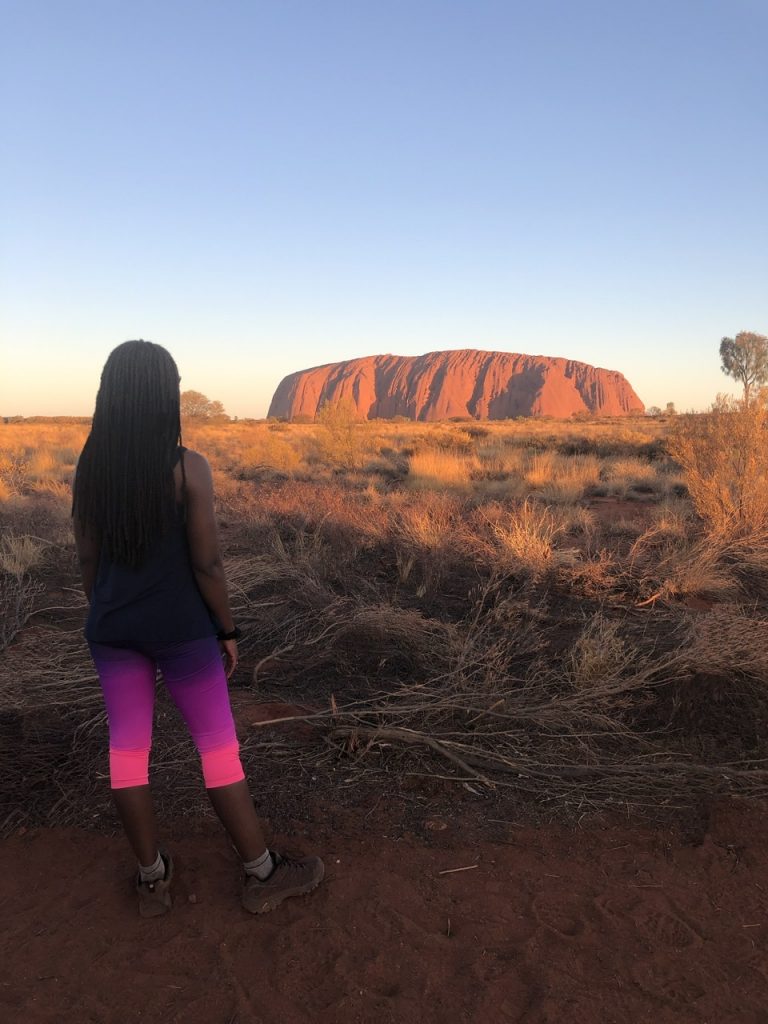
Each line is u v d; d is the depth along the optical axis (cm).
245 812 230
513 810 295
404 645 452
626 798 305
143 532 205
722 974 214
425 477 1557
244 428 5094
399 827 282
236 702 382
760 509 826
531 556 647
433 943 223
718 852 271
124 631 211
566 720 356
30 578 607
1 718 356
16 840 272
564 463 1858
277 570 606
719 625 426
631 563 646
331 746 334
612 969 215
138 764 226
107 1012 198
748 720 363
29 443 2700
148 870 233
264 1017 196
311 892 244
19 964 214
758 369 5103
